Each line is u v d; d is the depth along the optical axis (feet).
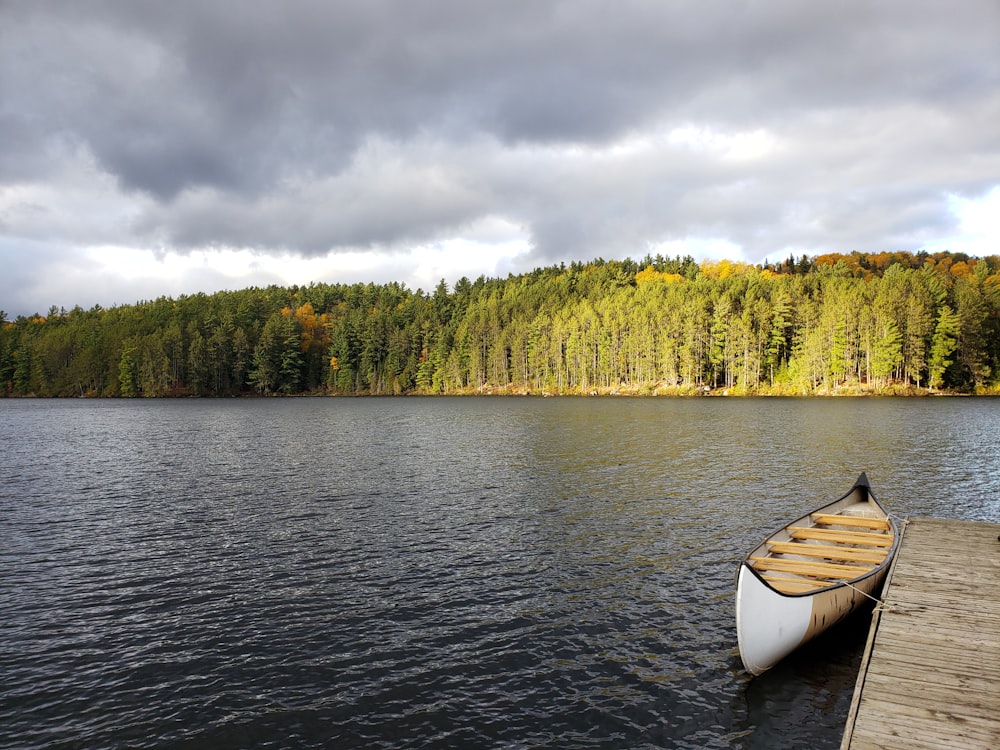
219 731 34.50
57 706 37.04
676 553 64.34
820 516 58.39
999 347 373.40
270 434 190.70
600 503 86.84
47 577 59.16
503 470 115.55
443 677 40.14
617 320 458.50
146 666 41.83
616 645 44.21
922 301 367.25
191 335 524.11
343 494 95.14
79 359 530.27
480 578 57.57
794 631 39.70
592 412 269.44
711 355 416.46
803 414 238.07
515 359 507.71
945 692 29.27
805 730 34.06
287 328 544.21
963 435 162.40
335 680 39.91
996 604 39.24
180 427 219.41
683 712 35.91
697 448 143.23
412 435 182.60
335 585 56.29
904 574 44.91
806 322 393.91
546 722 35.12
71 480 110.11
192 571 60.44
